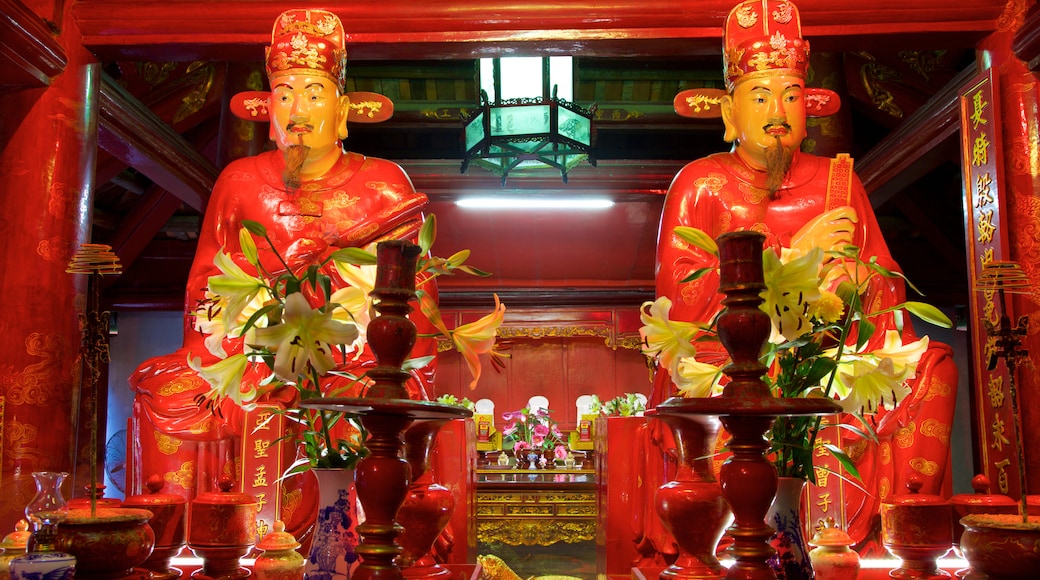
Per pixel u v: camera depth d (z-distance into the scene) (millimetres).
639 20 5250
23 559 2389
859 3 5156
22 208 4977
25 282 4914
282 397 4305
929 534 3168
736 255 2279
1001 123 5035
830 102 5336
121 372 12422
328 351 2502
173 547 3160
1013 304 4859
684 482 3047
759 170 5121
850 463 2648
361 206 5180
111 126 6727
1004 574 2684
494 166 7824
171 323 12594
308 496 4367
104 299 11570
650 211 10672
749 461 2262
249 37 5305
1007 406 4824
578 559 8727
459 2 5277
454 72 10008
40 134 5055
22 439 4773
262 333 2432
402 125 10555
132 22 5246
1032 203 4883
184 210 11766
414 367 2615
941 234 10656
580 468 10734
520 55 5520
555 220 10914
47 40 4887
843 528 4238
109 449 12227
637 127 10664
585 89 10352
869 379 2605
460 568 3914
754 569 2230
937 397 4484
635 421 4512
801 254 2639
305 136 5074
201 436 4383
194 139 10141
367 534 2301
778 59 4988
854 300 2607
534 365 12461
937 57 8266
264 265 5066
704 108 5320
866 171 7996
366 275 2875
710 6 5234
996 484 4871
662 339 2680
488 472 10109
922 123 6895
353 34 5344
